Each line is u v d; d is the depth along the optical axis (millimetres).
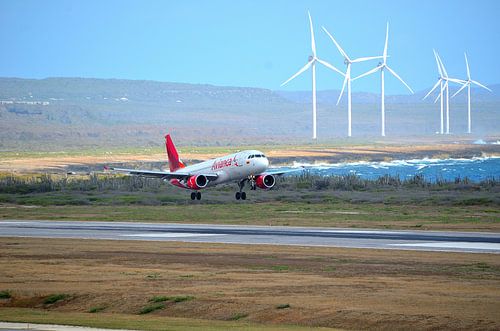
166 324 46938
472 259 69312
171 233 97688
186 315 50750
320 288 55625
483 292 52844
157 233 97938
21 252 79312
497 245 80125
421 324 44938
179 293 55406
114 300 54594
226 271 64562
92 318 49719
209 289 56500
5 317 50094
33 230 103375
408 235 91250
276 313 48906
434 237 88688
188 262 70250
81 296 55969
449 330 43781
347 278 59750
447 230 96688
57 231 101875
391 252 75000
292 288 55969
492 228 98250
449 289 54125
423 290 53906
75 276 63844
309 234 94000
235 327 45688
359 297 51906
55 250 80625
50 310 54281
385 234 92812
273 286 56938
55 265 70000
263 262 69500
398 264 66812
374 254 73750
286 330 44594
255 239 88938
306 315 48031
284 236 92000
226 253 76312
